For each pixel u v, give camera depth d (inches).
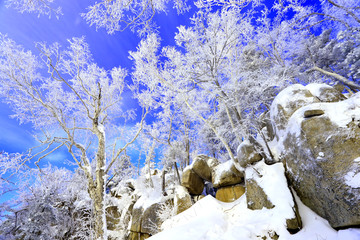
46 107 414.0
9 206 439.8
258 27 572.1
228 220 265.7
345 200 176.7
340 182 182.9
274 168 271.0
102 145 418.9
